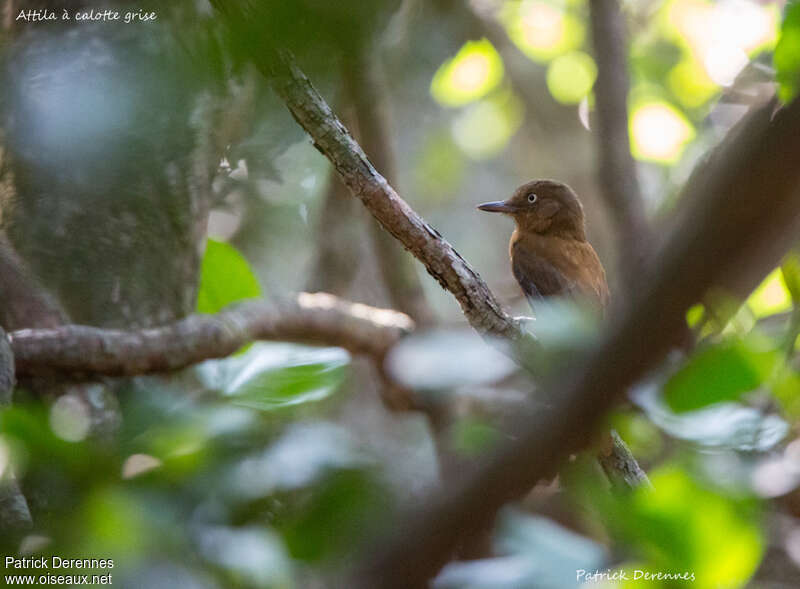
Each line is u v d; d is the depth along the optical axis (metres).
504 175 24.95
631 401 4.24
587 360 2.57
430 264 7.77
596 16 13.52
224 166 9.41
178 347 9.48
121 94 3.94
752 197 2.23
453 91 20.50
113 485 5.13
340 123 7.40
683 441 5.34
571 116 21.66
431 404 11.87
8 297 9.37
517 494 2.82
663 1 20.09
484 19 20.11
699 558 4.86
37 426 5.01
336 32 3.13
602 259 20.22
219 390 7.18
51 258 9.45
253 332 10.42
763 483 6.55
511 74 21.56
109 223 9.45
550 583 4.88
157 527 4.96
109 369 9.22
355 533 5.27
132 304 9.75
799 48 4.64
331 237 16.14
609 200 12.86
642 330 2.44
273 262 16.62
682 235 2.34
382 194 7.57
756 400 5.46
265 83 6.27
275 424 6.50
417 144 22.73
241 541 5.18
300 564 5.34
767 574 10.88
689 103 19.67
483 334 7.79
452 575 4.95
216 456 5.80
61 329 9.01
